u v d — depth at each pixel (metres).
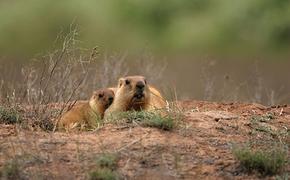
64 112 17.53
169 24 49.75
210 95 22.36
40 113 16.77
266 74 39.06
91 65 22.95
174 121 15.59
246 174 13.93
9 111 16.30
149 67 23.11
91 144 14.52
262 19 47.97
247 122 16.38
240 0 48.94
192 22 49.59
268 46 46.75
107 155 13.95
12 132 15.16
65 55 19.98
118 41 44.34
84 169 13.64
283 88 32.59
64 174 13.44
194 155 14.32
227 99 22.61
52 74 18.33
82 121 17.70
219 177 13.74
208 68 28.03
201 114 16.66
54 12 45.66
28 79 19.22
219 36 47.88
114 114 16.77
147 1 49.72
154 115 15.79
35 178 13.30
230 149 14.67
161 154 14.22
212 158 14.27
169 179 13.50
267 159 14.09
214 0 50.66
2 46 43.91
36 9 46.12
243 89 25.52
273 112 17.81
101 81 21.38
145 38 46.84
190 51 46.59
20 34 44.81
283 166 14.18
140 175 13.56
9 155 13.99
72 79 19.89
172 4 50.69
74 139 14.77
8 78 22.17
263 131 15.92
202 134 15.28
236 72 37.62
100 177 13.32
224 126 15.95
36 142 14.55
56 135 15.09
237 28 48.28
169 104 17.72
